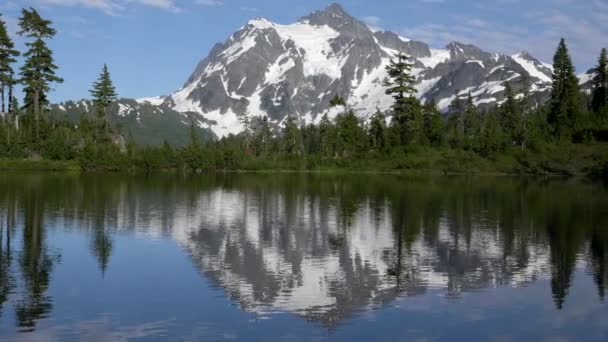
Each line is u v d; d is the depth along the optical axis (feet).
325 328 58.95
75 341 54.24
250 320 61.05
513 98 515.50
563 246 102.58
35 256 90.07
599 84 469.98
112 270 81.97
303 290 73.00
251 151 589.73
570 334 57.88
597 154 360.69
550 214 148.36
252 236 112.57
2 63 376.89
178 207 161.58
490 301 68.69
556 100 457.68
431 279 78.89
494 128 464.24
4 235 108.27
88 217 135.33
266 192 222.48
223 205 169.48
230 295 70.28
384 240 108.58
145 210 152.25
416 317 62.59
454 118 601.21
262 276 79.87
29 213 140.26
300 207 165.58
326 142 535.19
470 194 211.61
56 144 395.75
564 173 366.22
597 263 88.74
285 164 468.75
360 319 61.82
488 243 105.40
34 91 394.93
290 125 593.83
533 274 81.87
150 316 61.87
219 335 56.49
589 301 68.74
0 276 77.41
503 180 310.65
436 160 412.98
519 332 58.29
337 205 171.53
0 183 236.84
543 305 67.15
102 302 66.59
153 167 441.27
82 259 88.69
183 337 55.77
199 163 463.01
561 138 409.49
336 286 74.95
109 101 470.39
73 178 295.28
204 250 97.66
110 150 421.59
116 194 200.03
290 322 60.59
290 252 96.89
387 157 438.40
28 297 67.92
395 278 79.36
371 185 268.41
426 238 111.04
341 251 97.91
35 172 348.79
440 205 171.01
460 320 61.72
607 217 141.90
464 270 84.07
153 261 88.38
